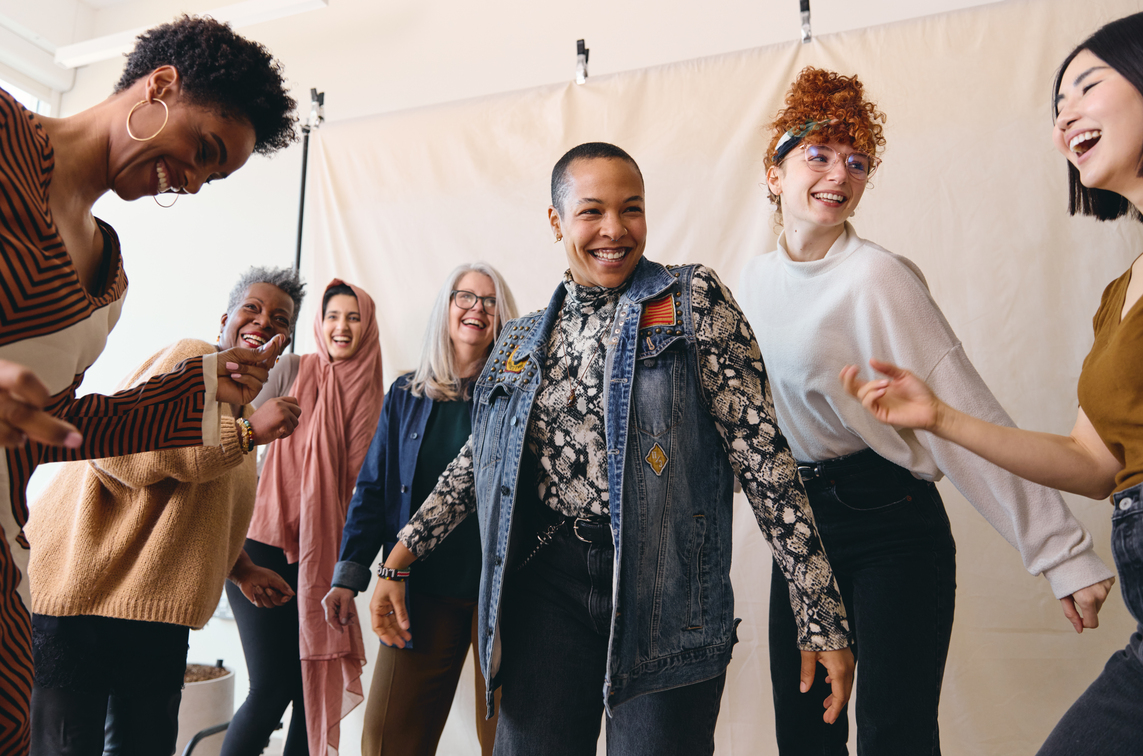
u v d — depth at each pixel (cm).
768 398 117
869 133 157
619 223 118
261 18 309
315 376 243
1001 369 201
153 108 101
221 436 146
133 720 160
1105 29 110
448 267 255
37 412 62
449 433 190
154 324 332
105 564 153
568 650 119
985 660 199
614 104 242
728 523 121
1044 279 200
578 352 124
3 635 86
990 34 210
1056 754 102
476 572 178
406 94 314
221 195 331
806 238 162
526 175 251
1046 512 136
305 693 215
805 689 109
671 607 112
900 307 149
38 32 351
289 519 229
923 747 138
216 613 293
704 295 118
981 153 207
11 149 85
